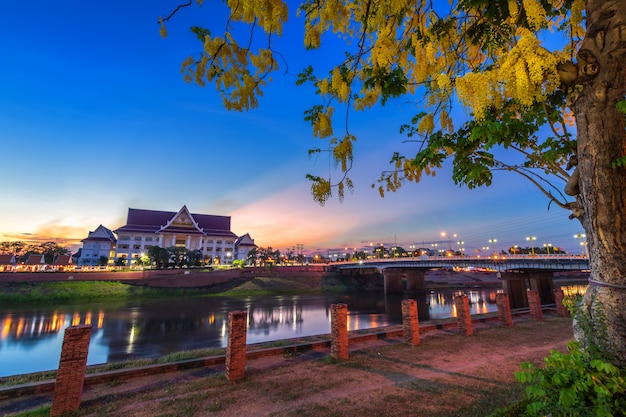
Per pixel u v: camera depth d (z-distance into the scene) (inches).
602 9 125.1
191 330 1347.2
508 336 584.7
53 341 1142.3
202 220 4574.3
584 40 130.3
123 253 3843.5
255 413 293.3
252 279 3093.0
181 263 3353.8
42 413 292.0
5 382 370.6
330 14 127.1
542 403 114.4
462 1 127.5
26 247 4261.8
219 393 336.2
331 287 3353.8
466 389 339.9
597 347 118.6
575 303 141.0
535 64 92.9
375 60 126.5
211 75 132.7
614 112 122.6
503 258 2079.2
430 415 282.4
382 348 508.4
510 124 126.5
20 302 1985.7
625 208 121.8
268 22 107.7
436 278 4675.2
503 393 318.7
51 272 2335.1
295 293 3006.9
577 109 132.8
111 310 1820.9
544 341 547.5
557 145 162.2
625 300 118.8
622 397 106.0
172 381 369.1
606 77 122.1
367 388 347.6
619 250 121.6
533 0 101.7
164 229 3946.9
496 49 133.3
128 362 450.9
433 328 644.7
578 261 1664.6
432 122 159.3
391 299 2669.8
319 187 127.1
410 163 185.9
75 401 298.0
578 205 142.6
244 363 381.4
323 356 467.2
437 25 136.1
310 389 345.4
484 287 3993.6
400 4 120.7
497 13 127.8
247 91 133.5
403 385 354.6
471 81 102.6
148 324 1467.8
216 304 2175.2
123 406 306.3
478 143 158.4
